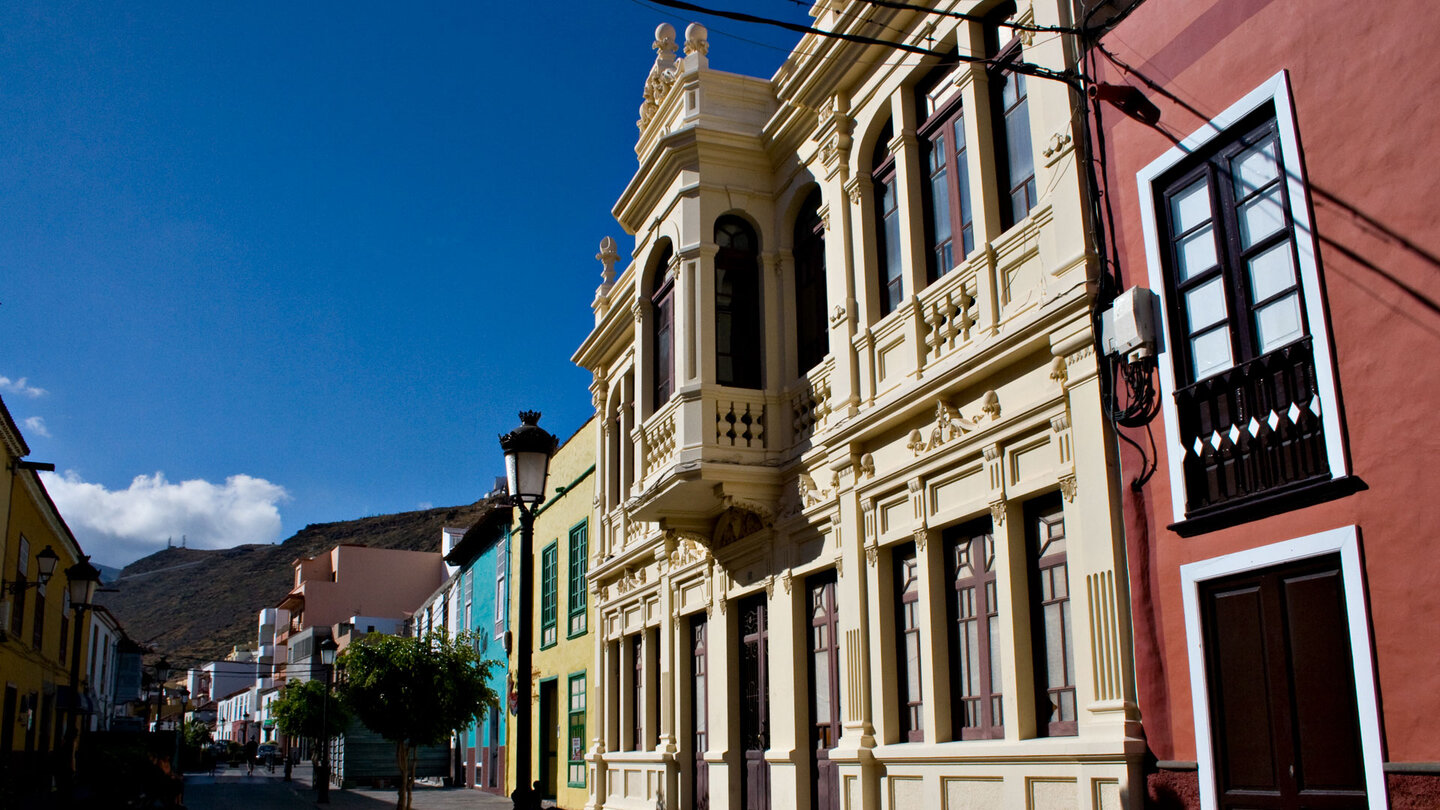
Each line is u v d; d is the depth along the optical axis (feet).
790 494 44.14
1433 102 20.89
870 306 39.63
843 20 40.52
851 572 38.99
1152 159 27.25
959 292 34.65
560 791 76.74
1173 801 25.11
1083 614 28.27
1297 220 23.29
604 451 70.44
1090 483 28.30
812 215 45.80
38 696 87.76
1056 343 29.60
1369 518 21.36
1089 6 30.01
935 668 34.47
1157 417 26.48
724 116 47.93
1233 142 25.30
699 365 45.03
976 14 35.50
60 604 98.43
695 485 44.70
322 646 104.53
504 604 99.66
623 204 53.93
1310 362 22.91
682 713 53.21
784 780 42.55
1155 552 26.32
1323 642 22.18
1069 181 29.91
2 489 69.72
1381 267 21.56
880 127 40.78
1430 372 20.53
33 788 81.10
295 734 164.04
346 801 103.30
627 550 61.52
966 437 33.37
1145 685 26.32
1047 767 28.78
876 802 36.65
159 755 77.66
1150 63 27.61
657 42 56.65
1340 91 22.68
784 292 46.26
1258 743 23.34
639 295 52.90
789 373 45.47
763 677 46.14
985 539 33.58
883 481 37.58
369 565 246.06
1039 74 29.01
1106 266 28.22
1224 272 25.14
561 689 78.18
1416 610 20.36
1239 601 24.13
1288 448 23.22
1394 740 20.52
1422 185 20.97
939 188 37.45
